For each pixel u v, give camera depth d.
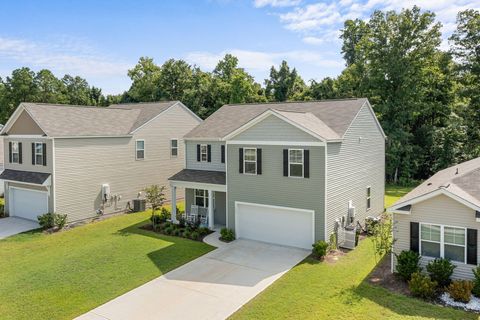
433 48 38.16
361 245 18.52
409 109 39.28
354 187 20.69
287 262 16.25
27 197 26.02
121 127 28.00
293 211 18.28
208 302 12.68
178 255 17.44
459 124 37.28
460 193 13.29
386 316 11.09
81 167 24.80
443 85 41.12
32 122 24.67
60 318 11.77
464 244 12.92
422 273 13.55
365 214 22.56
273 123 18.38
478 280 12.03
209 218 21.75
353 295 12.64
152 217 23.33
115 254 17.70
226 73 62.09
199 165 24.08
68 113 26.34
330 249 17.55
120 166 27.25
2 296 13.41
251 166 19.33
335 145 18.06
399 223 14.15
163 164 30.55
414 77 38.72
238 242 19.36
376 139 24.22
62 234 21.94
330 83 51.72
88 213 25.31
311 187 17.52
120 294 13.43
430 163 42.56
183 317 11.72
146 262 16.56
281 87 63.81
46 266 16.45
